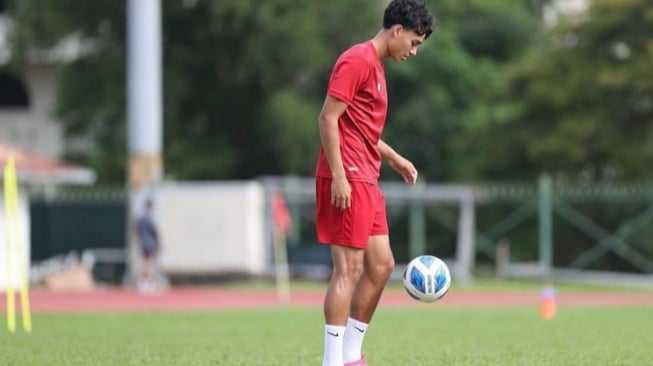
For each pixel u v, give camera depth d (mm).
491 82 154000
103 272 125000
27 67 176375
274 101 146000
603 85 130750
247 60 147000
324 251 124312
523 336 53906
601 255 133250
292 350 45750
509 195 128125
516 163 140375
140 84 113500
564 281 125750
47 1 147750
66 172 112875
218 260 122062
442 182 157250
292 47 144875
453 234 138750
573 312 75938
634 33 134625
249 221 122062
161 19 147625
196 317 73125
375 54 32531
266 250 124812
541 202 126812
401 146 156875
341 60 32250
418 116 154500
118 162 147500
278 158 153500
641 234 130125
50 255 125062
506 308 82562
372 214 32625
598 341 49938
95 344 49281
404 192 124000
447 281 34375
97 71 150250
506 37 168375
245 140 156000
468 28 168375
